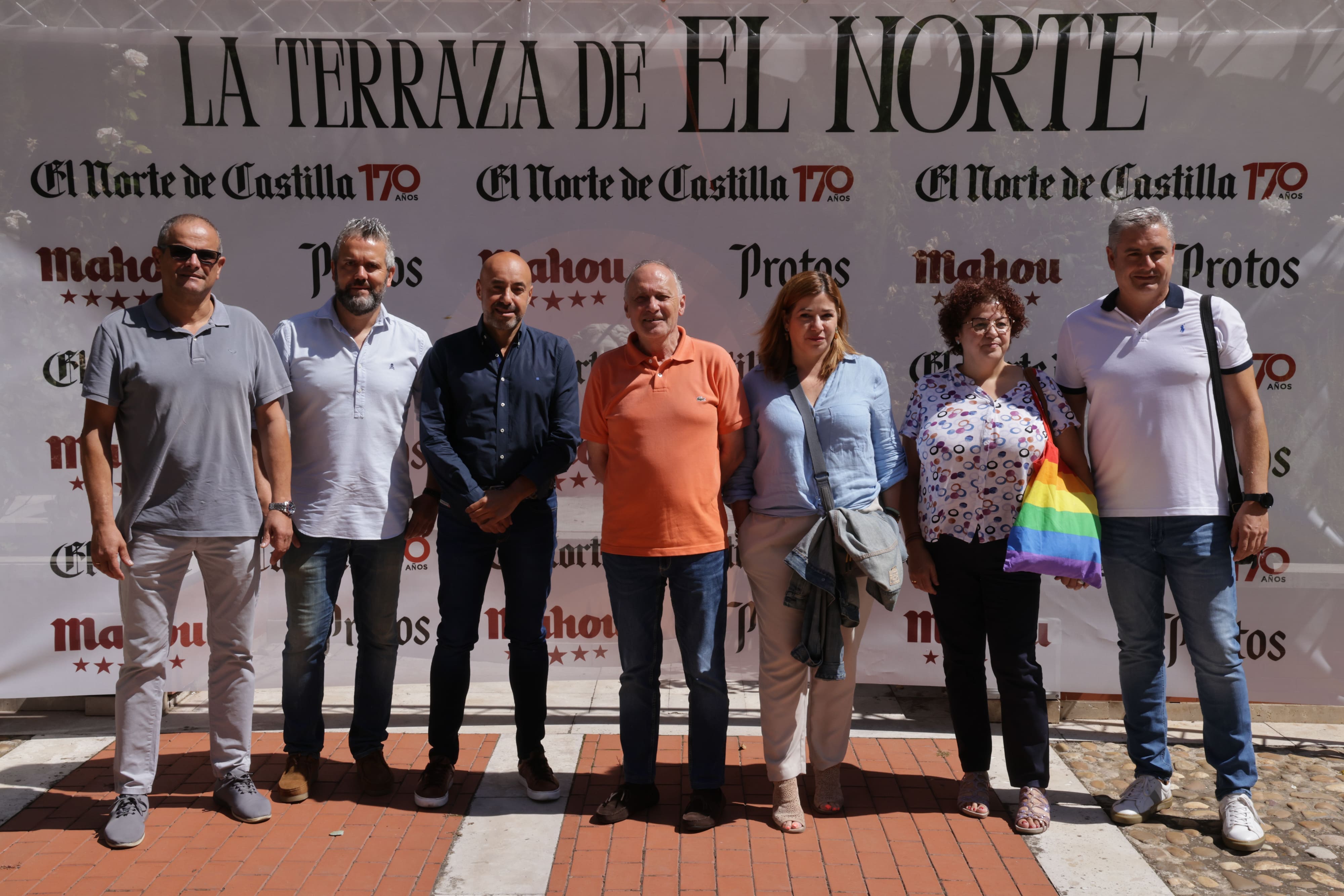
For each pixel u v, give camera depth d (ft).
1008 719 11.39
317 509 11.69
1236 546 11.27
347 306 11.66
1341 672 13.92
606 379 11.31
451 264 13.83
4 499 13.76
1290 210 13.47
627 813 11.52
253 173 13.61
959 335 11.68
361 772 12.12
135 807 11.07
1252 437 11.27
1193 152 13.48
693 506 11.00
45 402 13.74
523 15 13.51
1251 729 12.62
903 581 13.25
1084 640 14.17
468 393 11.51
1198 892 10.04
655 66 13.57
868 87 13.57
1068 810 11.76
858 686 15.72
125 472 11.14
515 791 12.21
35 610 13.93
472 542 11.68
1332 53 13.25
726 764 12.94
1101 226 13.64
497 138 13.66
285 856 10.62
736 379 11.43
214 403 11.09
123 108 13.46
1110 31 13.37
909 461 11.87
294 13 13.43
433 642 14.56
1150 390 11.30
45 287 13.61
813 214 13.76
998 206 13.69
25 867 10.34
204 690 14.78
